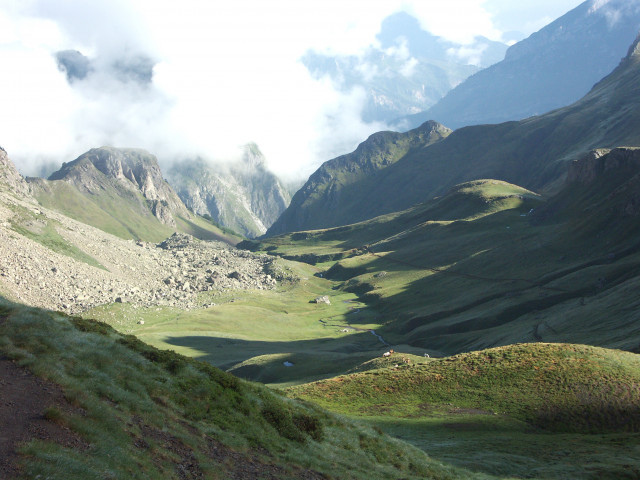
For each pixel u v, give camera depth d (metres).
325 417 42.38
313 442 33.34
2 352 22.97
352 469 31.50
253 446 27.36
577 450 57.59
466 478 40.66
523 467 49.41
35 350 24.41
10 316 27.52
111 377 25.62
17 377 21.03
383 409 77.69
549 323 182.75
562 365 85.75
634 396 74.56
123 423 21.45
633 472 47.00
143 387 26.56
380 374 93.38
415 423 70.06
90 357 26.58
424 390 84.31
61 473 15.18
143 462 19.02
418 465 39.38
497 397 79.31
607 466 49.09
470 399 80.06
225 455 24.27
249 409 31.77
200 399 29.58
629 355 90.00
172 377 30.36
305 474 26.48
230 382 33.41
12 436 16.31
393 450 41.03
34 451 15.64
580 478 45.34
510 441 61.47
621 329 142.62
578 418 71.62
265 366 163.00
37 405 19.16
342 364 161.62
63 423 18.50
